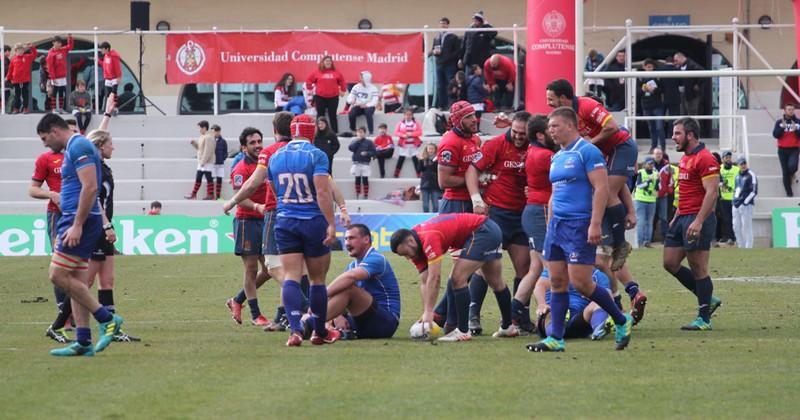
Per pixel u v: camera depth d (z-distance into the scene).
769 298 44.00
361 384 24.83
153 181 85.56
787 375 25.80
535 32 65.31
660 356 28.66
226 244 74.69
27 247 73.94
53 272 29.02
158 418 21.52
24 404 22.92
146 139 88.56
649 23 99.44
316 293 31.30
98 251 34.78
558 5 64.69
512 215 35.16
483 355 29.12
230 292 48.44
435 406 22.45
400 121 87.69
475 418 21.41
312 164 30.58
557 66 65.06
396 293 33.44
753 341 31.66
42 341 33.12
